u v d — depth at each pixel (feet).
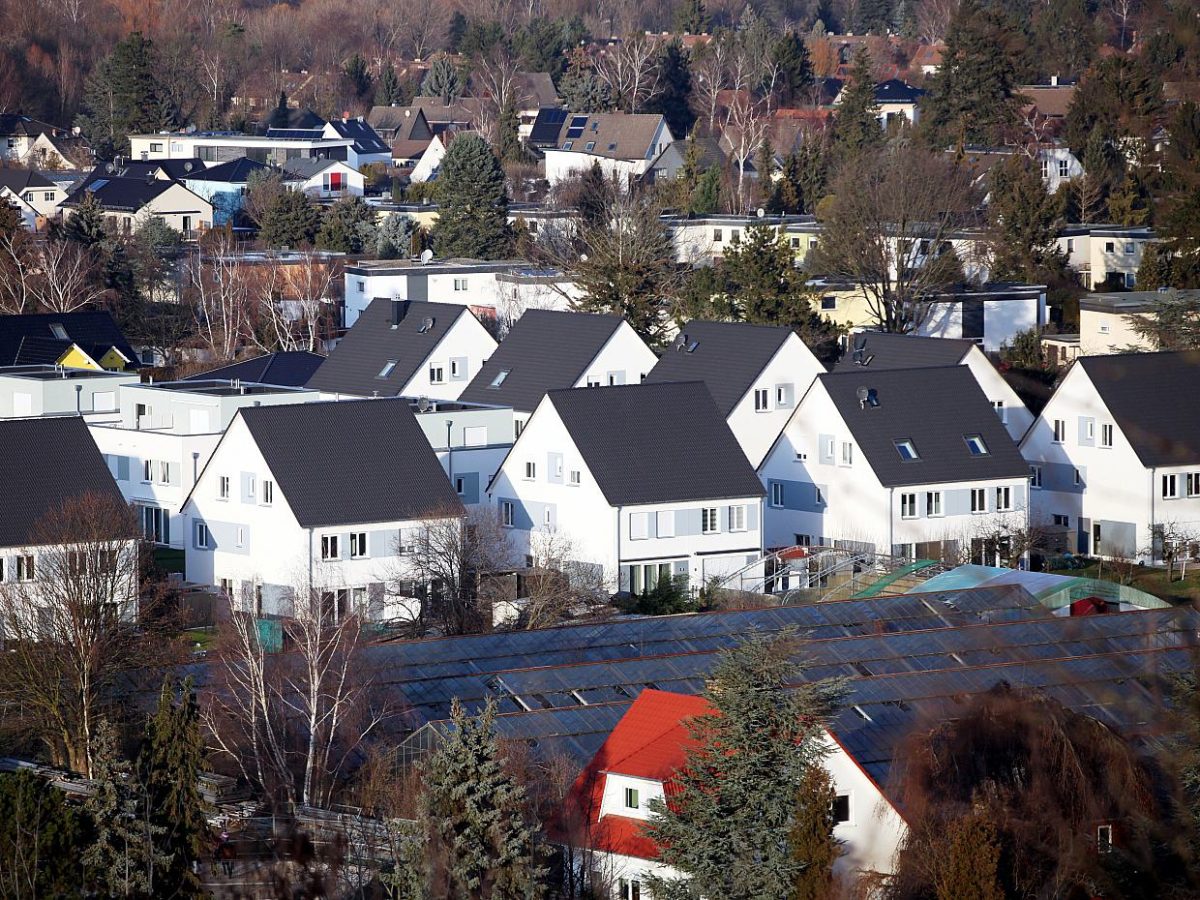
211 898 428.15
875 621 633.20
